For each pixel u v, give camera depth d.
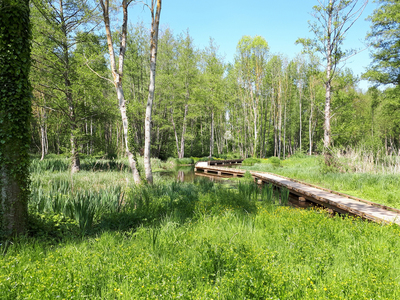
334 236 5.23
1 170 4.95
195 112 35.25
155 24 11.83
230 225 5.98
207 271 3.54
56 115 17.16
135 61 30.06
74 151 16.12
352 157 16.75
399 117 25.02
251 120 40.09
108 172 15.71
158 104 34.00
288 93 41.84
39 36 14.55
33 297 2.62
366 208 8.14
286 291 2.85
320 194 10.60
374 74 19.92
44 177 12.16
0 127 4.96
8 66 5.04
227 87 40.22
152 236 4.77
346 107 35.31
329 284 3.12
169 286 2.86
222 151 50.97
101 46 17.22
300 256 4.09
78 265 3.53
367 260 3.85
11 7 5.02
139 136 34.22
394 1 18.59
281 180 15.57
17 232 5.04
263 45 33.84
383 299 2.69
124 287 3.01
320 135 45.16
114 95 26.00
